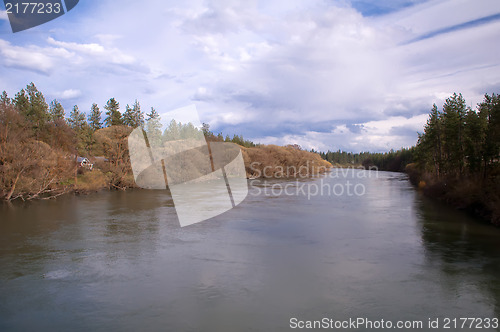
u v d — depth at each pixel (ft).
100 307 30.32
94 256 45.14
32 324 27.48
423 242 52.85
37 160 103.45
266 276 37.73
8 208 86.17
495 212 67.82
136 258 44.24
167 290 33.88
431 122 146.20
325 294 33.06
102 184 126.00
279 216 74.74
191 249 48.44
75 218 71.92
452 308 30.30
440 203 98.12
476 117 99.96
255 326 26.86
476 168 96.48
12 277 37.55
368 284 35.65
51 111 238.68
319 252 47.11
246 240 53.52
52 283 35.83
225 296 32.53
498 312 29.55
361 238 55.26
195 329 26.53
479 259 44.42
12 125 106.01
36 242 52.24
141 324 27.30
